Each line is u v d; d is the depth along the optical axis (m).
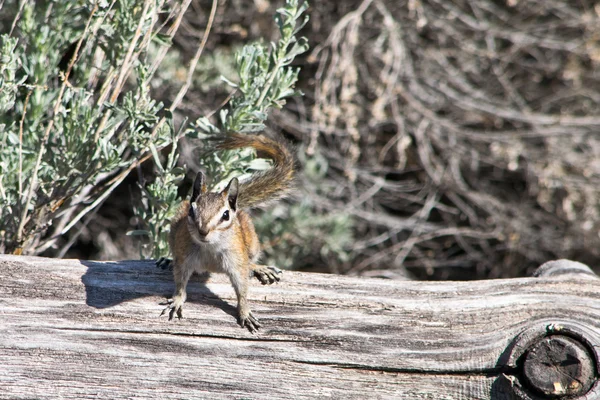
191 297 9.17
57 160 11.10
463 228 20.67
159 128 11.09
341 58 19.27
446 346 8.89
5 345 8.54
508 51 21.81
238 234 9.31
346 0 20.73
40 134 11.60
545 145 21.02
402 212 21.48
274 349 8.80
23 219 10.89
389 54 19.34
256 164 11.47
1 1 12.51
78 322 8.73
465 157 20.72
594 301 9.26
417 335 8.95
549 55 22.06
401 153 19.16
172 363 8.65
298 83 20.33
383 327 8.99
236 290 9.15
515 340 8.83
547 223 20.62
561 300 9.25
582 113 21.83
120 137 11.62
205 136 11.03
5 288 8.89
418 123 20.64
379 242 19.97
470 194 20.16
